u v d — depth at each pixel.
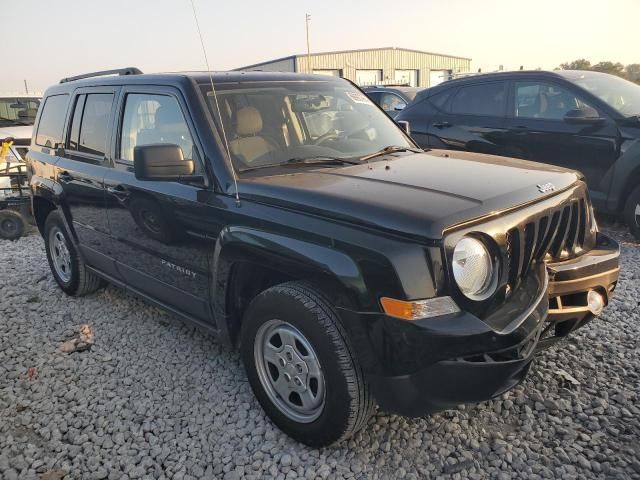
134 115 3.82
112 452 2.93
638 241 5.86
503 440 2.82
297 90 3.82
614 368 3.40
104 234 4.21
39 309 4.89
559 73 6.45
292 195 2.72
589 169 6.04
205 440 2.97
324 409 2.66
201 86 3.43
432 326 2.28
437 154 3.68
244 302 3.19
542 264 2.80
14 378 3.74
